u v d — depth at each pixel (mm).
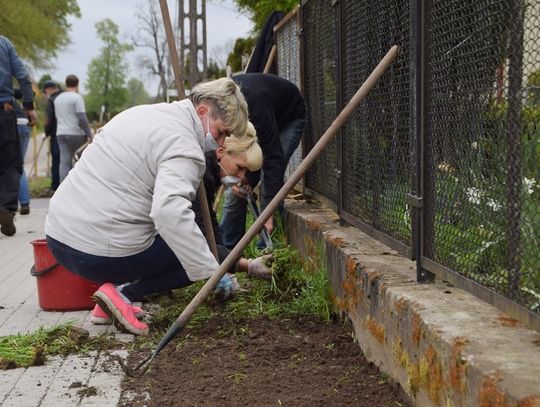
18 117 10305
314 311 4566
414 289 3340
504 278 2736
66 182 4270
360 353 3863
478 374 2348
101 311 4613
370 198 4410
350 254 4129
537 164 2480
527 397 2082
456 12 3031
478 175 2900
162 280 4504
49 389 3523
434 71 3301
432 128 3346
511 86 2586
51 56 39031
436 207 3322
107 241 4133
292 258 5102
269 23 8789
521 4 2504
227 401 3305
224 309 4801
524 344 2545
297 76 7137
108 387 3529
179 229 3805
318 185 6266
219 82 4051
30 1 38469
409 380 3057
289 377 3580
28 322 4750
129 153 4059
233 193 6117
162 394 3422
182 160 3900
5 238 8391
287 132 6199
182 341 4203
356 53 4668
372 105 4312
